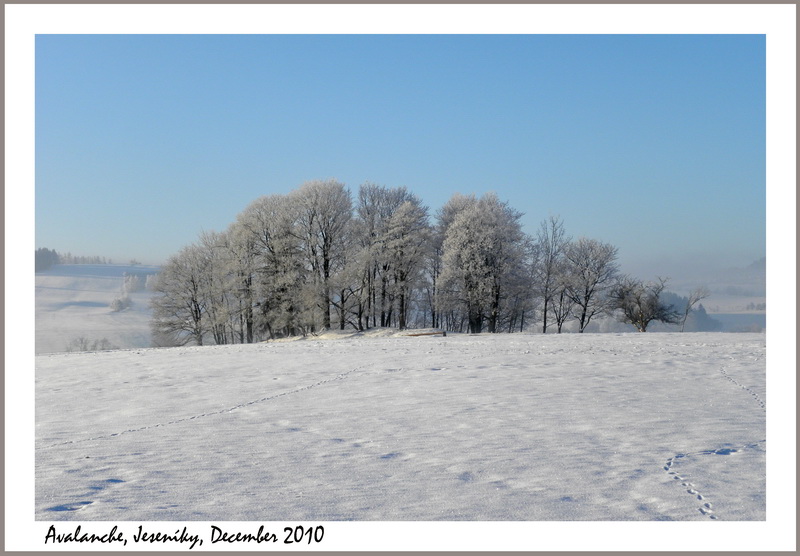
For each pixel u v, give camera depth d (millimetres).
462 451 9492
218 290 51438
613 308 56594
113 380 19297
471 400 13891
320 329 48750
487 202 55062
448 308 52125
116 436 11188
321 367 20734
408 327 53500
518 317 55969
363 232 51281
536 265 56375
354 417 12422
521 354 22891
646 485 7656
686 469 8258
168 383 18281
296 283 49250
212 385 17594
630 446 9516
